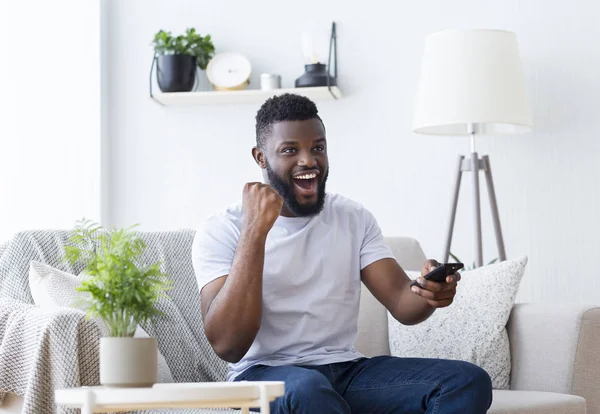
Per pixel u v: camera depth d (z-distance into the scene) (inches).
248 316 76.0
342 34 157.8
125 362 59.5
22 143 158.6
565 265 151.6
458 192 144.6
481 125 145.8
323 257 85.2
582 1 152.1
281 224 85.2
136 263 97.4
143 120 162.1
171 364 93.7
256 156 87.7
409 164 155.6
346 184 157.2
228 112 160.7
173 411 78.8
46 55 159.5
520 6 153.6
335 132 157.6
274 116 84.2
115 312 61.0
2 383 77.5
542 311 101.0
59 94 159.5
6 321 79.7
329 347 83.9
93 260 63.7
